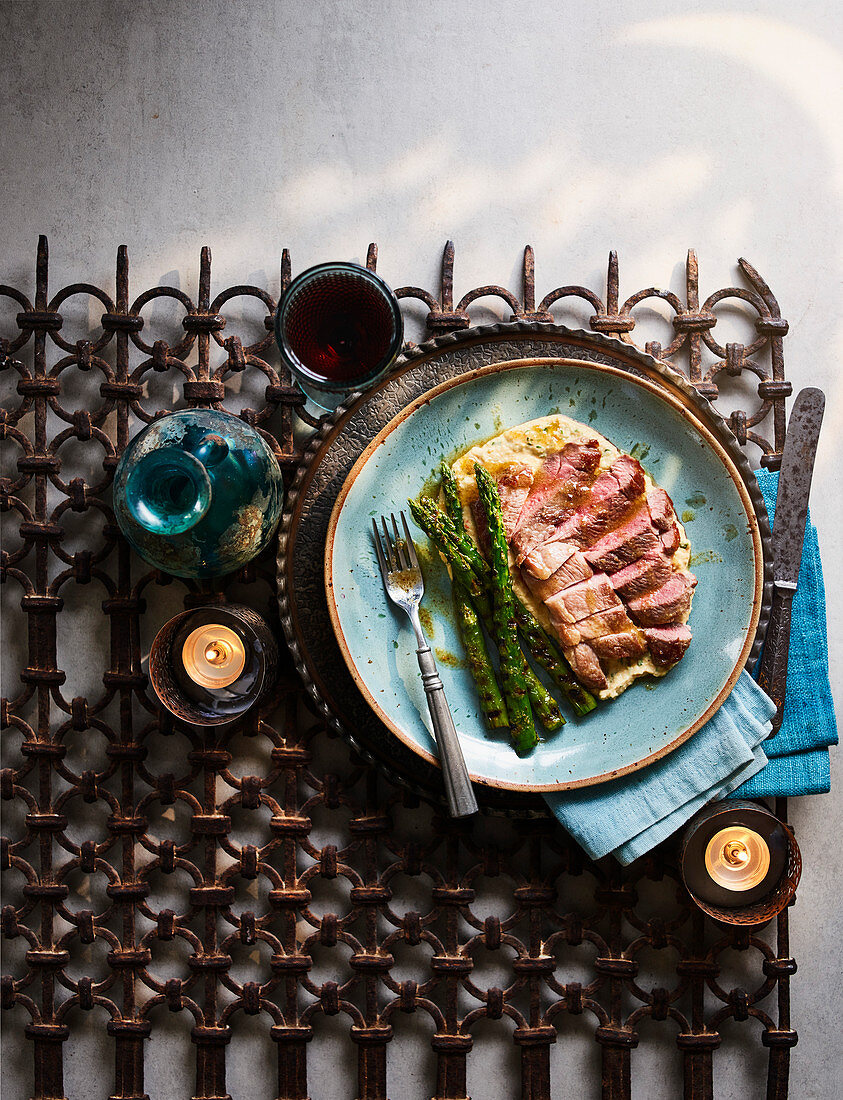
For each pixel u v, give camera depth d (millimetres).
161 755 1051
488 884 1048
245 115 1065
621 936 1036
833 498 1066
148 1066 1045
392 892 1034
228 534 961
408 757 1014
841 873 1055
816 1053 1047
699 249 1068
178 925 1034
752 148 1068
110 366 1063
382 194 1063
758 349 1053
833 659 1063
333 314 999
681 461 1014
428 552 1021
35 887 1032
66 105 1066
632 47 1067
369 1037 1021
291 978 1027
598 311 1045
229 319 1060
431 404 1012
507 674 995
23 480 1048
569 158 1066
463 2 1066
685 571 999
